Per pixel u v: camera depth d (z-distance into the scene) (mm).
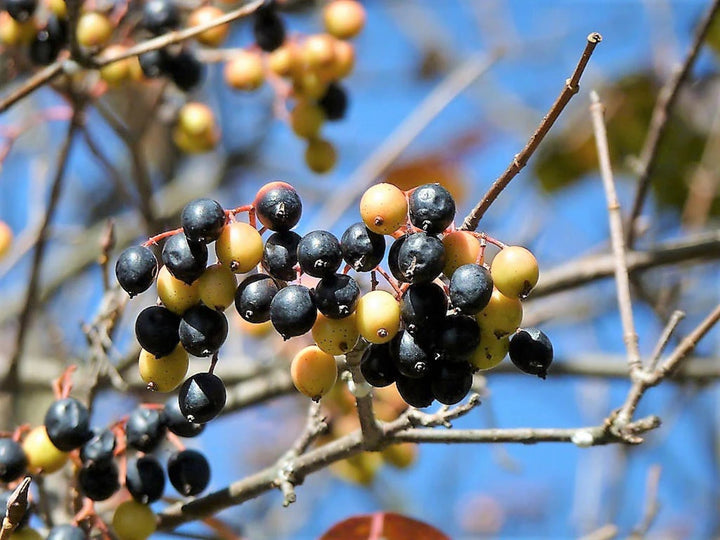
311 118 552
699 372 628
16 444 439
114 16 562
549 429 433
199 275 392
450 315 394
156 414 439
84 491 439
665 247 596
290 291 388
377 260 393
